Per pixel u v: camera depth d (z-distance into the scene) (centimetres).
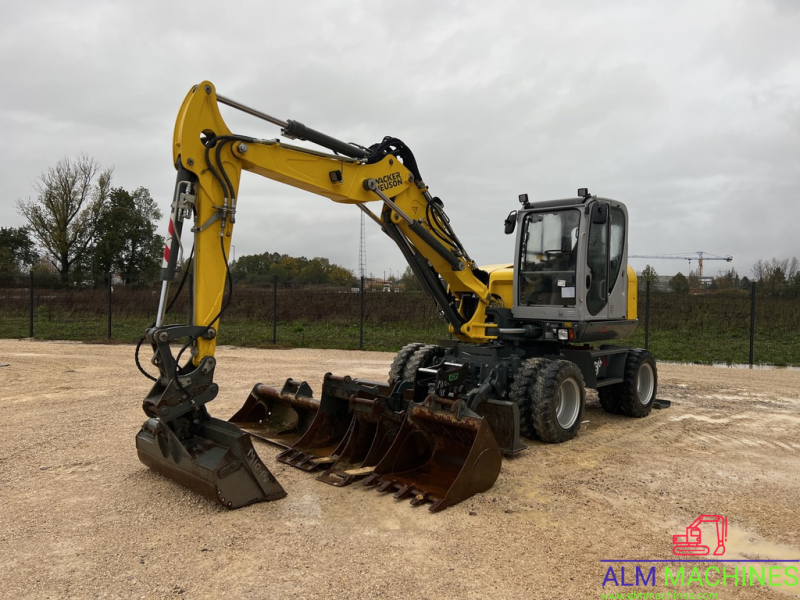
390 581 365
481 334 777
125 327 1992
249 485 479
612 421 831
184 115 486
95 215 4203
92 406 840
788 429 785
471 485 506
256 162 532
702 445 703
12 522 444
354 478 539
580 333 741
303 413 673
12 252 4584
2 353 1418
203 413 514
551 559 401
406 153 695
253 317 2177
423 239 700
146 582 358
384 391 596
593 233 768
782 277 2556
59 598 339
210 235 503
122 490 511
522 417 689
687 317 2106
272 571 374
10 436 681
